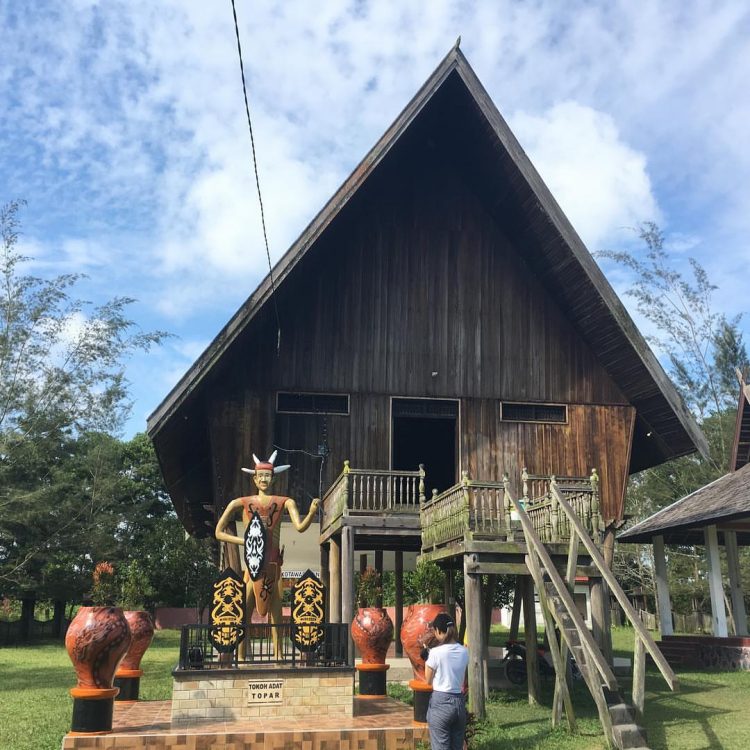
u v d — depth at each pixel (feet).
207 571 122.21
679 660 66.69
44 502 94.73
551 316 61.72
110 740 27.30
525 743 31.12
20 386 93.04
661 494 118.83
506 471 58.59
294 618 32.37
